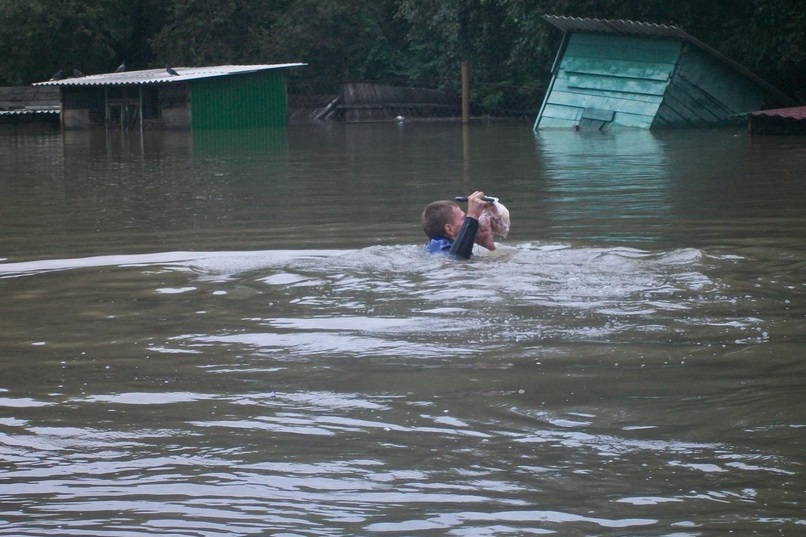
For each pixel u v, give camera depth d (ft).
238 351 17.22
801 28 99.81
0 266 26.00
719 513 10.71
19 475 12.09
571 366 15.87
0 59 147.02
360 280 22.57
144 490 11.60
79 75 127.34
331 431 13.28
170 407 14.40
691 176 47.91
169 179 52.85
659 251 25.73
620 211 35.09
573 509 10.88
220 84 116.47
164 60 149.89
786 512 10.71
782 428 13.04
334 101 128.67
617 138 80.48
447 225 25.76
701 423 13.26
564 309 19.49
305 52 142.61
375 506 11.07
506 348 16.92
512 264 24.03
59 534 10.59
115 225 34.04
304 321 19.10
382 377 15.52
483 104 126.00
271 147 79.77
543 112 99.25
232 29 147.95
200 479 11.85
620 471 11.80
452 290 21.29
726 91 94.12
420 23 132.46
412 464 12.13
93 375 16.11
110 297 21.85
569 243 27.71
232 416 13.96
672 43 92.73
